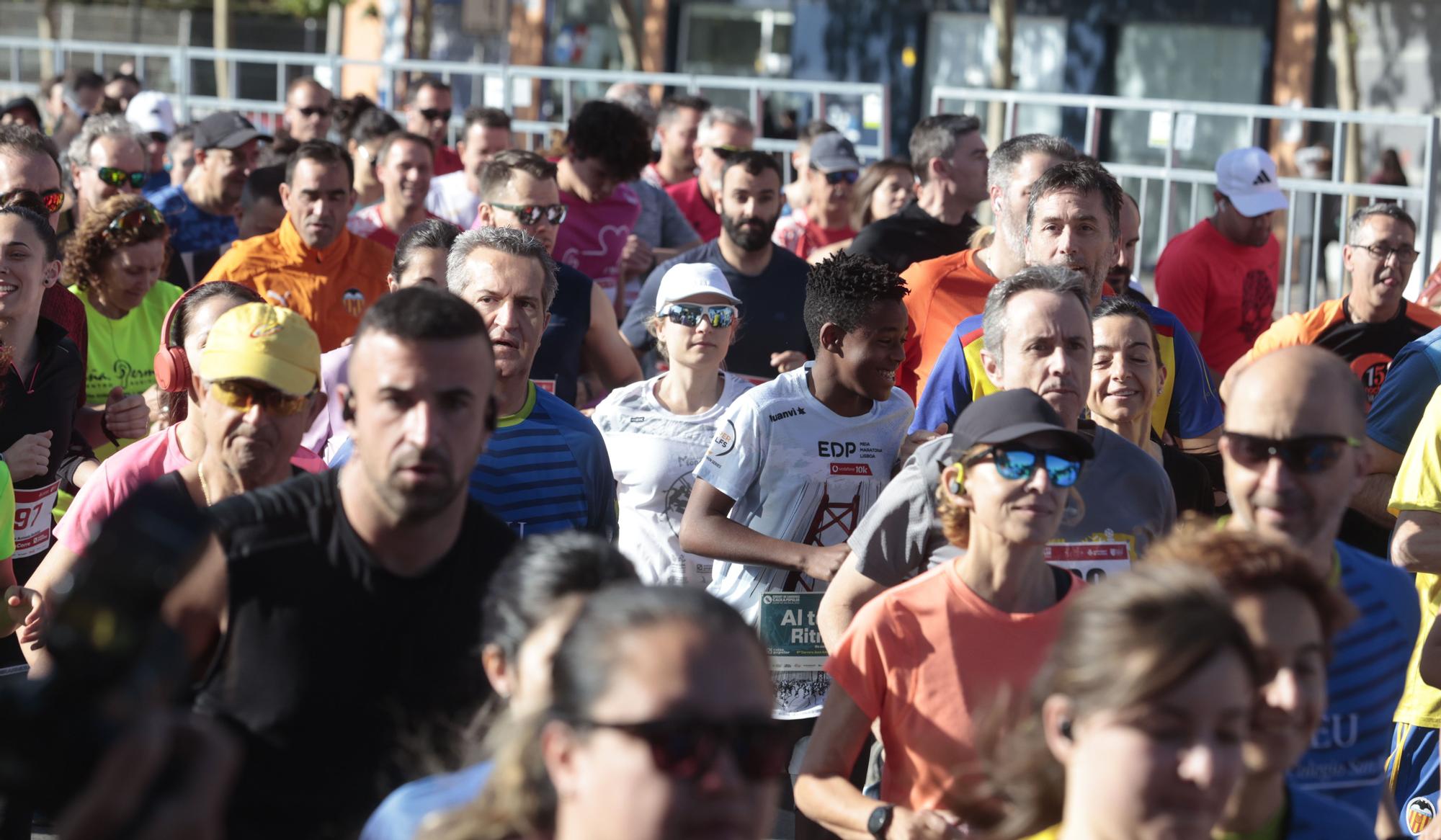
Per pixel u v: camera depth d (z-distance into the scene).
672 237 19.25
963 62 44.16
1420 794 9.51
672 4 46.53
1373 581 6.51
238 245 14.26
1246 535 5.23
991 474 6.54
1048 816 4.75
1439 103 41.03
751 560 9.42
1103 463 8.07
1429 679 8.05
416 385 5.78
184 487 7.85
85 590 3.07
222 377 7.44
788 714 9.62
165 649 3.12
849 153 20.25
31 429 10.73
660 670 4.04
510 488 8.72
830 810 6.55
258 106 33.44
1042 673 4.77
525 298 8.93
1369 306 13.96
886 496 7.93
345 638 5.91
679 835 4.02
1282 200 16.19
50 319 11.05
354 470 5.98
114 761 3.05
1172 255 16.55
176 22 56.31
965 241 15.52
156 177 21.86
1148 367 9.43
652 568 10.59
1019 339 8.34
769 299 14.54
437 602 6.05
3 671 10.23
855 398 9.73
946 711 6.58
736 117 21.05
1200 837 4.38
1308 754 6.32
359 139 22.39
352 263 14.26
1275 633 5.04
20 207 10.82
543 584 5.20
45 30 52.59
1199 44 42.44
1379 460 10.36
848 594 7.95
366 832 5.09
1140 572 4.60
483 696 6.06
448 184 19.69
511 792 4.32
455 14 46.16
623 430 10.70
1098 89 43.22
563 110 31.66
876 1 44.59
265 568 5.88
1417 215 25.81
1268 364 6.16
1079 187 10.11
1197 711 4.33
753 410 9.62
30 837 7.73
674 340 10.67
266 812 5.85
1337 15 37.94
